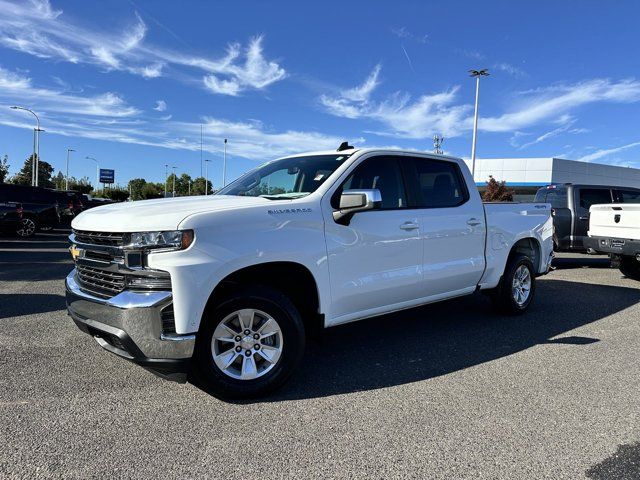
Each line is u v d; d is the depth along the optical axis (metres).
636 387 3.96
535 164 47.44
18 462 2.76
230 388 3.57
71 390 3.77
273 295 3.71
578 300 7.35
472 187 5.61
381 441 3.05
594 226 9.10
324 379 4.09
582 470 2.76
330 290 4.05
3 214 17.03
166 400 3.62
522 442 3.06
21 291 7.49
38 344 4.85
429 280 4.91
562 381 4.07
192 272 3.28
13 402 3.54
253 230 3.59
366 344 5.08
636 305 7.01
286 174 4.67
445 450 2.95
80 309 3.66
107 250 3.46
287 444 3.00
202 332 3.46
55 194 21.31
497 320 6.09
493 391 3.85
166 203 3.81
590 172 50.66
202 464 2.77
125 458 2.82
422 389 3.89
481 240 5.55
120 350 3.54
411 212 4.77
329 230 4.03
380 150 4.72
